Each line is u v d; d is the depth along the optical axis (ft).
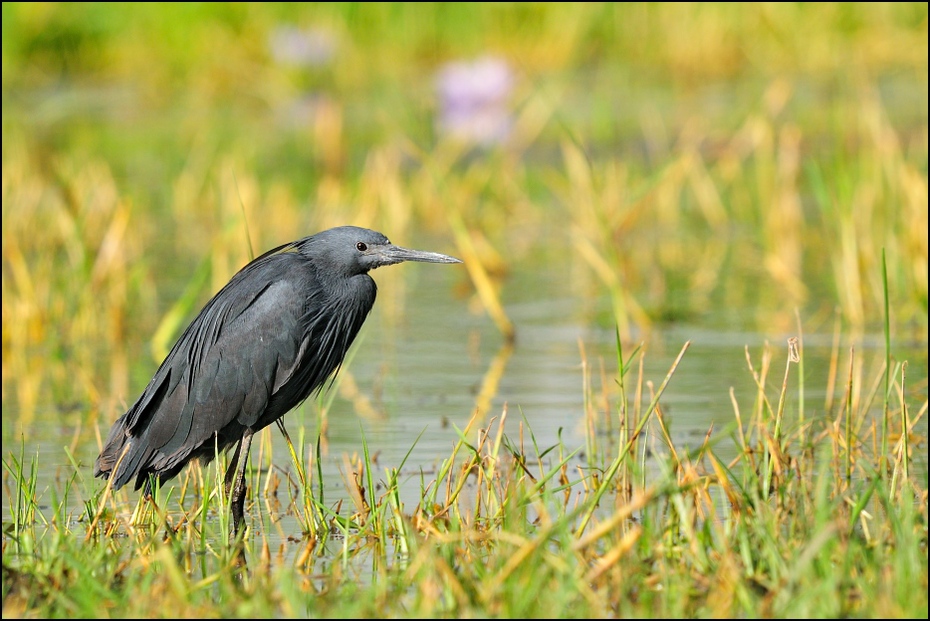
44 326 44.88
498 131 75.66
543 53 90.38
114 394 37.96
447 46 91.56
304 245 30.07
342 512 27.84
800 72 86.84
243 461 27.99
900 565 20.21
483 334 44.65
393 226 58.95
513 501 24.99
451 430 33.78
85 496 29.35
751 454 26.58
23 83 89.76
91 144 77.05
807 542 22.13
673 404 35.27
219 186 66.95
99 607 20.76
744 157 71.77
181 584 20.84
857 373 32.32
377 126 79.15
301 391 29.84
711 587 20.93
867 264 47.16
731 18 90.38
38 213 58.65
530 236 60.90
